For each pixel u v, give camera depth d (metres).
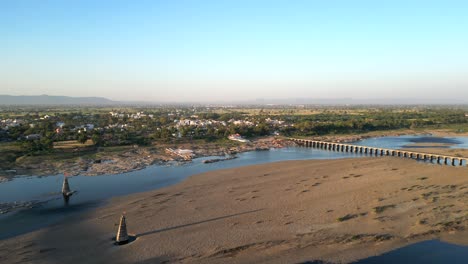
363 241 38.28
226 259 34.69
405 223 43.19
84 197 57.81
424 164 81.81
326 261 34.06
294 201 53.06
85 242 39.66
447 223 42.66
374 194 55.50
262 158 99.25
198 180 69.19
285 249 36.62
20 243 39.72
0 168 77.81
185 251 36.69
